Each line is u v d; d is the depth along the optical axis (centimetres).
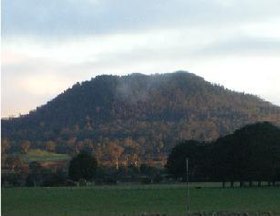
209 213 4709
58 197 7494
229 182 11731
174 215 4575
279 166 10894
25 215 4803
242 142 11256
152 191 8731
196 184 11538
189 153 12900
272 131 11312
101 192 8625
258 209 5112
